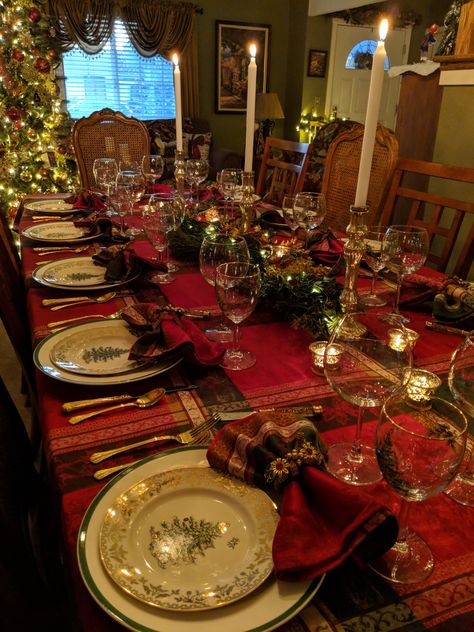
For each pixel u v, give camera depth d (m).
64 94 5.34
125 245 1.45
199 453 0.66
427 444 0.50
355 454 0.68
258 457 0.59
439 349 1.00
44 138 4.16
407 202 3.72
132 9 5.15
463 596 0.49
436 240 3.41
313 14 5.62
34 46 4.00
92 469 0.66
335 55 5.99
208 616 0.45
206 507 0.58
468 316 1.07
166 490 0.58
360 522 0.49
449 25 3.53
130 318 0.96
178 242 1.50
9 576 0.61
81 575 0.49
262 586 0.48
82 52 5.27
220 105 5.99
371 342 0.70
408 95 3.75
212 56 5.77
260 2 5.78
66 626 0.71
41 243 1.64
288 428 0.64
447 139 3.25
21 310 1.58
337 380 0.68
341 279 1.34
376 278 1.38
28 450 1.04
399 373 0.67
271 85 6.24
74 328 0.98
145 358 0.86
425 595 0.49
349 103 6.29
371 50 6.14
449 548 0.55
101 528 0.53
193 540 0.53
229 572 0.50
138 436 0.73
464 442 0.49
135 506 0.56
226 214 1.75
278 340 1.03
